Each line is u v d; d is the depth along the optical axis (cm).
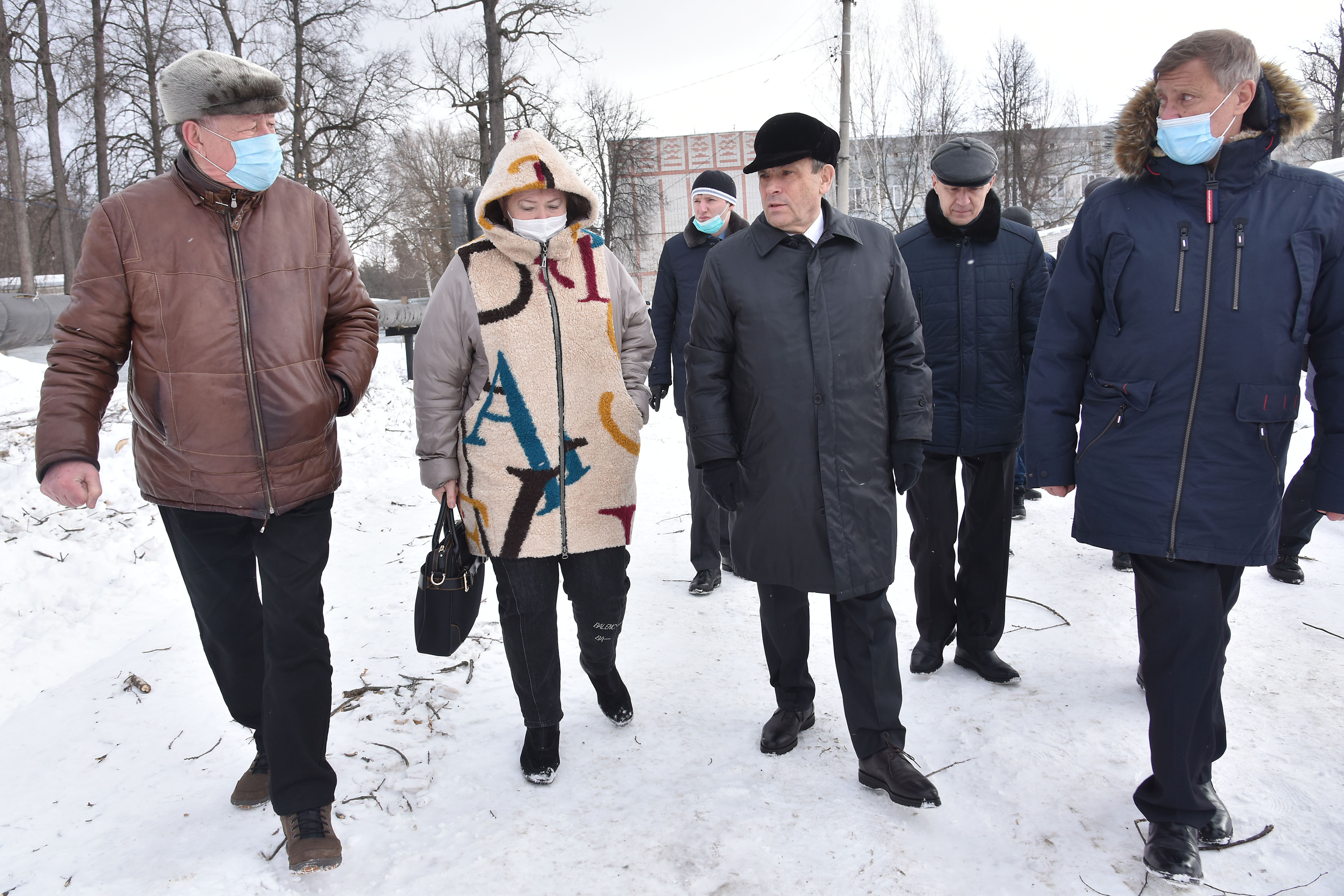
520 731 313
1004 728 304
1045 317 259
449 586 276
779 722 298
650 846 246
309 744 238
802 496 269
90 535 523
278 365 237
